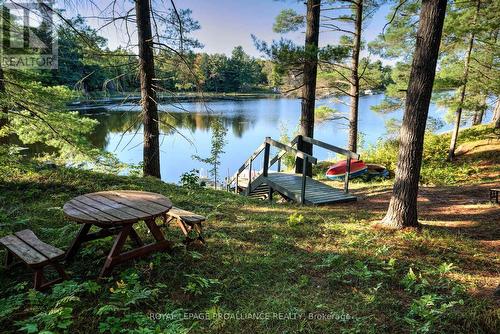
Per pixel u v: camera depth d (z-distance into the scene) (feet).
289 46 29.37
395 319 9.38
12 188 19.84
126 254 11.16
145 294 9.28
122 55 23.82
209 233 15.48
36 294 9.27
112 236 13.29
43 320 8.00
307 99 31.42
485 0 33.32
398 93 43.39
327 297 10.60
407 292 11.02
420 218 20.17
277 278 11.77
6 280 10.66
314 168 45.19
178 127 99.60
